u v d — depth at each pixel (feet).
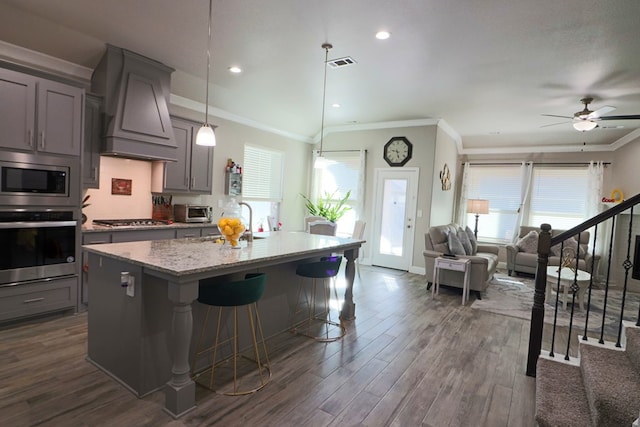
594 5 8.29
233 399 7.28
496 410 7.27
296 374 8.43
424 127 20.34
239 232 9.16
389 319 12.63
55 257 10.89
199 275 6.73
